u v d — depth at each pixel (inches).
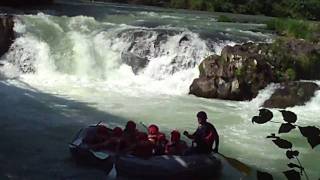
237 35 813.9
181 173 343.6
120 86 654.5
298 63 698.8
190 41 732.7
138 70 710.5
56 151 390.0
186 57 717.9
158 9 1323.8
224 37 775.7
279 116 543.2
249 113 560.7
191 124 498.3
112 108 536.1
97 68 708.7
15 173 345.1
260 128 492.1
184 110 553.6
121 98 586.6
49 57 694.5
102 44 726.5
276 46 703.1
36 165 360.5
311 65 710.5
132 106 552.4
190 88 645.3
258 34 860.6
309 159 405.4
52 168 356.2
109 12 1016.9
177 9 1481.3
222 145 433.1
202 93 633.0
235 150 422.0
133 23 860.0
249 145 436.5
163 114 529.7
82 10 1006.4
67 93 588.1
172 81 685.3
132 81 688.4
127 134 355.6
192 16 1139.9
